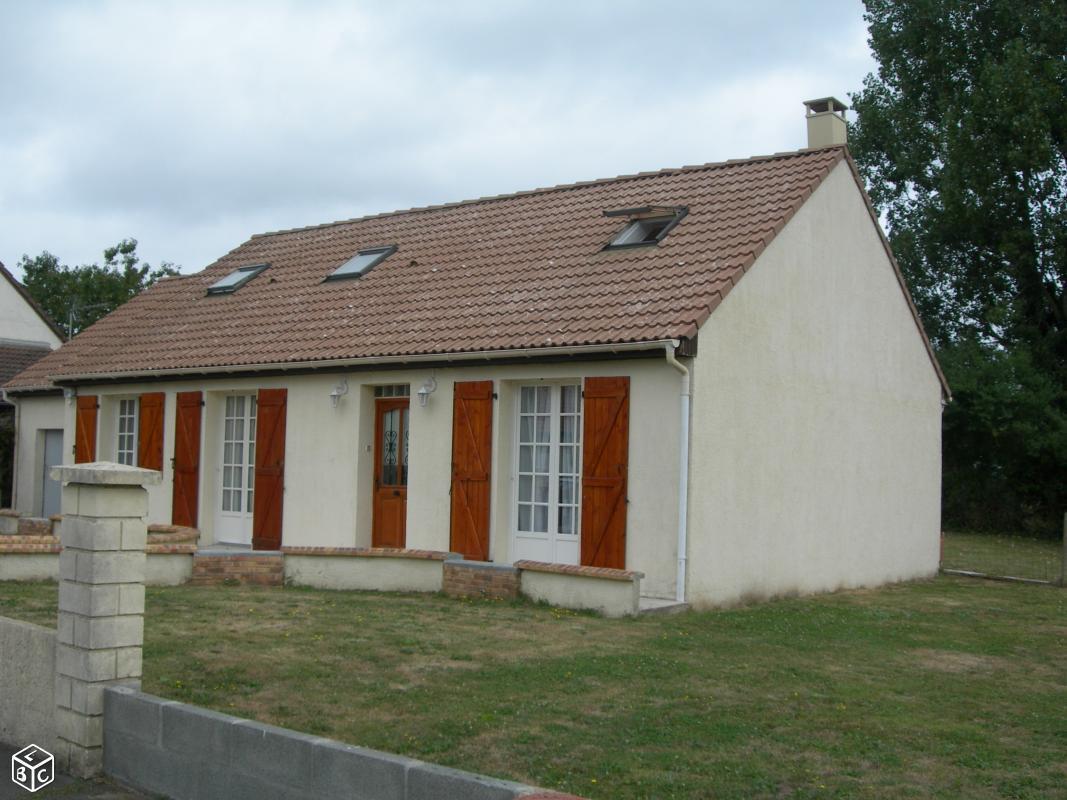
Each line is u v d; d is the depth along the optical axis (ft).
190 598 37.09
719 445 40.34
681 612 38.01
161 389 57.67
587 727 22.89
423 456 46.47
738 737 22.47
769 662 29.94
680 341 37.96
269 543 51.88
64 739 23.31
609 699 25.09
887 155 107.34
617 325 40.24
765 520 43.19
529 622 34.19
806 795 19.17
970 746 22.39
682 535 38.58
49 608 33.65
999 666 31.22
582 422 41.63
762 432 43.04
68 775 22.93
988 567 62.44
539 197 58.18
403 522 48.14
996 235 96.07
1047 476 87.20
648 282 42.93
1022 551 73.56
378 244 61.41
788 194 46.03
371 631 31.96
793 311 45.52
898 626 37.81
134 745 22.15
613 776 20.01
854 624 37.73
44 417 70.08
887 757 21.42
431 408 46.37
